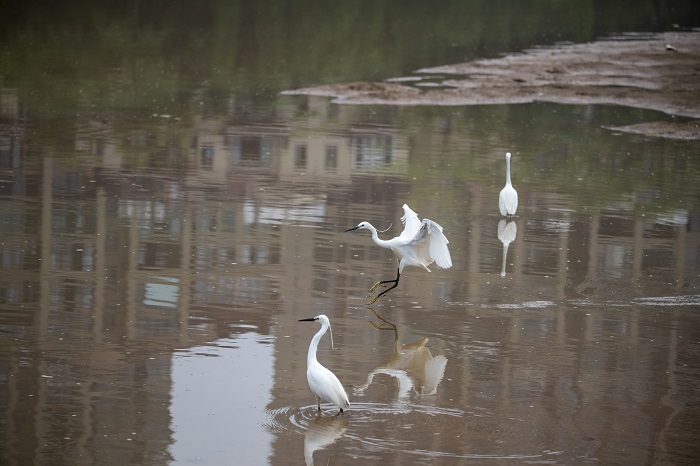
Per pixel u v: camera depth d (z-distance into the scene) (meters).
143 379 11.85
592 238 19.19
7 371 11.84
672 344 13.73
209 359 12.57
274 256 17.11
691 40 53.97
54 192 20.66
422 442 10.44
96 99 32.47
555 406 11.52
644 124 31.70
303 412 11.16
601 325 14.45
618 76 41.12
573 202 21.98
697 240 19.27
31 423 10.54
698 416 11.34
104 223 18.53
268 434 10.55
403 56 46.56
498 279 16.53
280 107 32.88
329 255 17.39
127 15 55.84
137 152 25.05
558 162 26.14
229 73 39.50
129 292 14.88
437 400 11.60
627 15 68.19
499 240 18.84
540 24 61.69
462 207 21.25
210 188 21.77
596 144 28.69
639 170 25.41
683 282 16.66
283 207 20.44
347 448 10.24
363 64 43.72
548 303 15.39
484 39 53.88
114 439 10.27
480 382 12.20
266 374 12.20
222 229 18.59
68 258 16.34
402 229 19.17
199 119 30.05
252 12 60.50
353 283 15.98
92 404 11.09
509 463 9.98
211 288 15.29
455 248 18.25
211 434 10.49
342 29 55.34
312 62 43.62
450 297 15.55
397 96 35.72
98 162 23.69
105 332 13.28
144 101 32.66
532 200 22.05
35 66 38.38
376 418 11.03
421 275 16.64
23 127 27.33
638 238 19.28
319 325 14.03
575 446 10.45
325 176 23.53
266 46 47.69
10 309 13.90
